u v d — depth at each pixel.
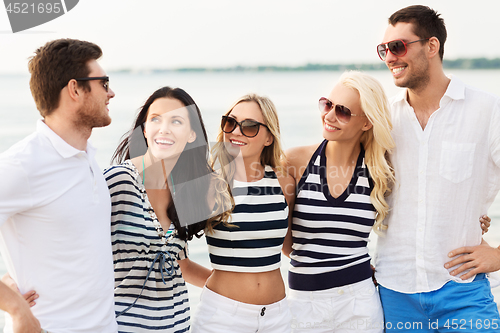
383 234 2.67
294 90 17.47
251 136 2.31
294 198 2.60
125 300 2.08
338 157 2.59
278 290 2.34
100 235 1.85
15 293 1.57
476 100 2.50
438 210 2.52
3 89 15.70
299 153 2.66
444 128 2.52
